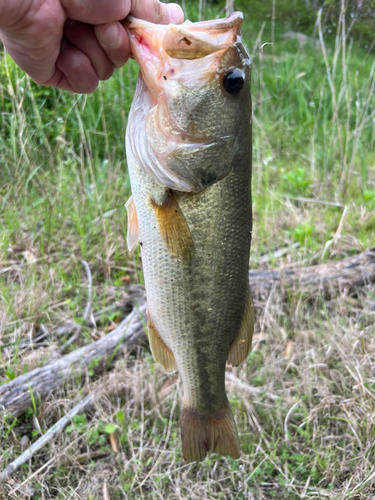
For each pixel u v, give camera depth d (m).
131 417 0.40
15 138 0.63
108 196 0.63
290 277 0.54
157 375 0.43
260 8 1.57
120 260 0.58
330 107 0.94
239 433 0.39
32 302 0.48
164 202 0.26
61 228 0.60
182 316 0.28
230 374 0.43
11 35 0.24
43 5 0.23
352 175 0.75
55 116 0.68
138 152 0.25
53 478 0.35
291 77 1.06
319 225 0.66
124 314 0.50
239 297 0.29
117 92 0.77
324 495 0.34
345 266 0.56
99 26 0.24
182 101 0.24
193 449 0.32
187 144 0.25
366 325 0.49
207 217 0.26
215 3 1.43
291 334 0.49
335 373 0.43
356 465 0.36
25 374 0.40
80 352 0.43
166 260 0.27
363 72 1.13
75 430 0.37
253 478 0.36
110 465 0.37
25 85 0.66
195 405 0.31
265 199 0.69
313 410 0.39
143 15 0.26
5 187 0.62
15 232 0.58
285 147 0.88
